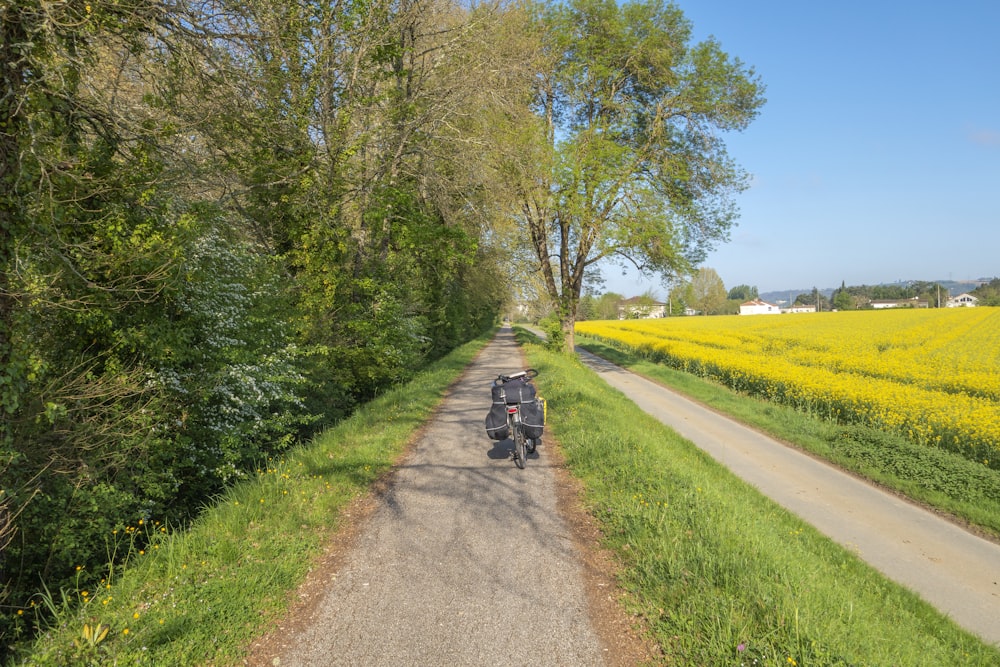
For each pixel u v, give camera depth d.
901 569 6.11
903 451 10.01
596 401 11.30
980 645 4.50
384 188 12.23
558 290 26.48
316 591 3.83
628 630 3.38
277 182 9.52
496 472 6.68
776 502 8.05
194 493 6.68
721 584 3.71
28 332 4.39
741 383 19.31
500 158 16.48
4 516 3.92
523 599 3.73
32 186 4.06
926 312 62.12
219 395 6.66
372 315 12.41
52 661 2.87
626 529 4.71
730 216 22.80
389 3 10.66
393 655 3.11
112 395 5.00
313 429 10.02
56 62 4.41
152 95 5.98
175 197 6.41
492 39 12.84
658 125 21.77
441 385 13.95
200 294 6.39
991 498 8.04
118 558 4.92
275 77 7.57
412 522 5.08
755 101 21.94
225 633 3.24
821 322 50.78
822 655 2.92
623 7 21.77
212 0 5.80
